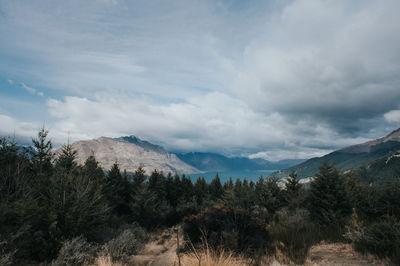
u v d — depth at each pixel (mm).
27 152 14055
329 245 6297
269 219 11477
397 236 5094
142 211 19266
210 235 6867
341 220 8281
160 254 7828
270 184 22281
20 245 6645
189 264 4254
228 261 4305
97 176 17797
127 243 8469
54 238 7328
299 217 10070
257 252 5883
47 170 14445
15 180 9789
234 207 7957
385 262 4598
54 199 8547
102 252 7211
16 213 7445
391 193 9117
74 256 6531
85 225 8734
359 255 5211
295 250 5855
